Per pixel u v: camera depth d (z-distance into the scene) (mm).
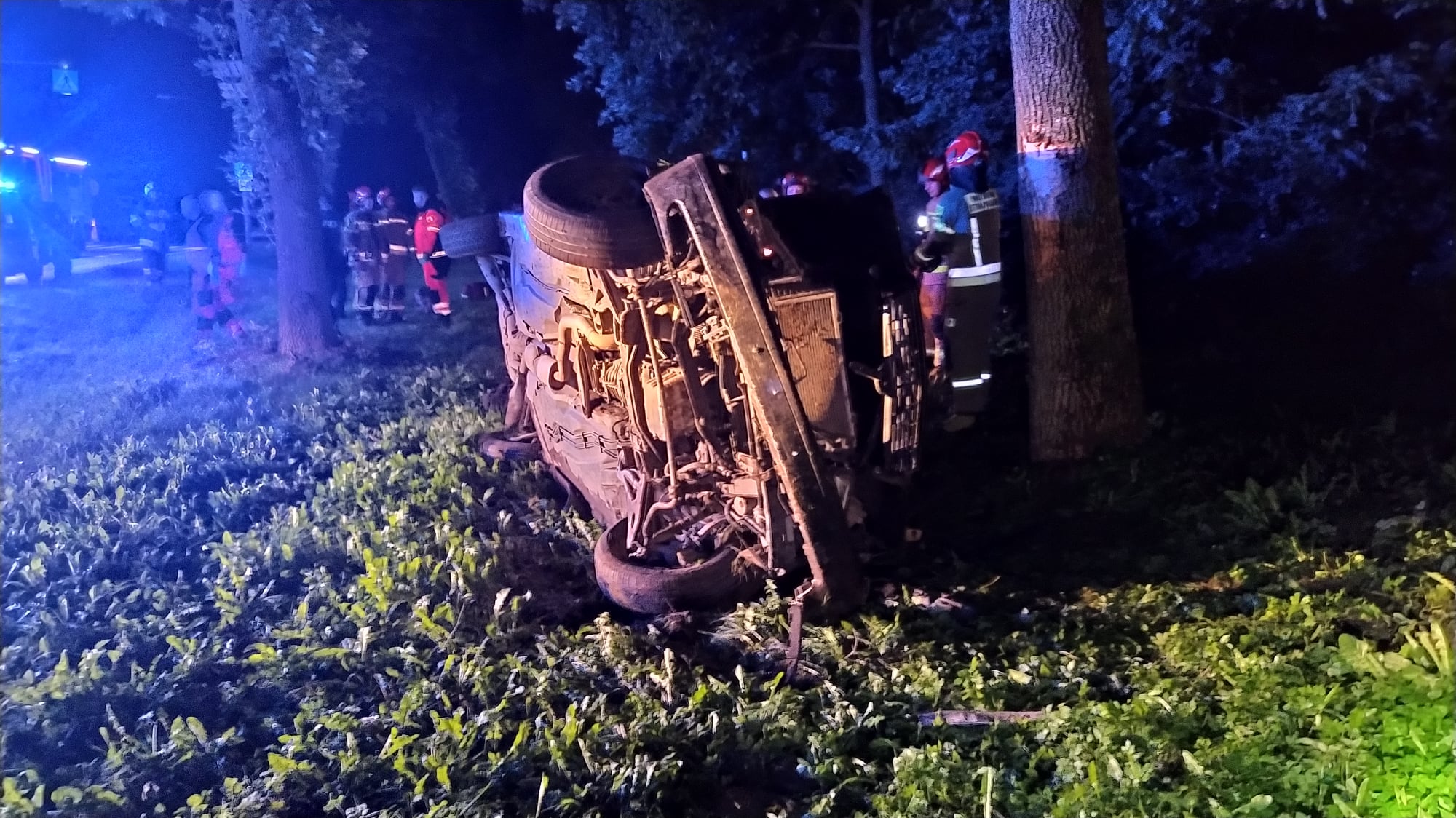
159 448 8289
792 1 11750
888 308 4715
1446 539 4797
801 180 8812
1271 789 3285
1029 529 5750
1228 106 9422
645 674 4445
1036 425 6520
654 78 12039
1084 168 6055
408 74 17609
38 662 4938
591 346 5605
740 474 4805
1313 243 9055
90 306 15148
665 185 4258
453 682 4523
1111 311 6266
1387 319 8273
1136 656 4320
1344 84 8070
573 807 3646
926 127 10578
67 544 6207
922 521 5941
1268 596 4590
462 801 3691
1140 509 5746
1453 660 3641
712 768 3846
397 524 5988
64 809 3842
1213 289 9633
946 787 3537
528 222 4809
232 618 5164
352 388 10078
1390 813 3092
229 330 12484
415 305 15234
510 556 5754
